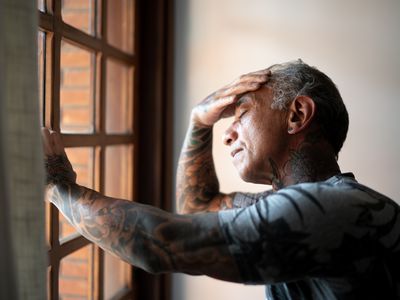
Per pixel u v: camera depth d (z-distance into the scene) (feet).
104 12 4.02
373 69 4.94
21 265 1.69
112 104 4.66
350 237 2.05
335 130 2.68
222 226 2.06
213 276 2.11
